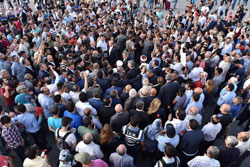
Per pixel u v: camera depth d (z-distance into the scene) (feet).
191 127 13.32
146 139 14.19
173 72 20.26
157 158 15.08
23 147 15.34
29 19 43.47
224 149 12.56
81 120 15.29
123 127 13.69
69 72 21.90
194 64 23.52
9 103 19.90
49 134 20.17
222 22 43.78
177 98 18.01
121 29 36.22
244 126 21.99
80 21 39.14
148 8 65.21
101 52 27.94
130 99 16.57
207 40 29.66
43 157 12.51
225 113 15.42
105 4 52.54
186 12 47.78
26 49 28.84
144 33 33.50
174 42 32.48
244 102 22.54
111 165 12.41
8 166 12.87
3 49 29.73
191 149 13.53
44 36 34.99
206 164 11.74
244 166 17.69
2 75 19.21
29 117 15.60
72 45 28.99
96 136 13.69
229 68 24.75
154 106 15.39
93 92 17.44
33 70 25.85
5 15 47.85
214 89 21.24
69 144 13.30
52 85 19.24
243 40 31.86
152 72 20.36
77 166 11.86
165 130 13.82
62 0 55.31
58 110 14.80
